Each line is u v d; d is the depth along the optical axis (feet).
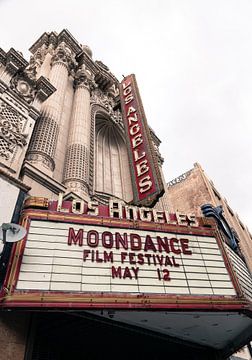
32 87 36.42
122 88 56.65
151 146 39.81
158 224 22.95
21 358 16.78
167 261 20.65
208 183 100.73
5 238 16.22
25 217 19.95
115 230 21.31
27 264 17.31
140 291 18.13
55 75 49.49
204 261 21.66
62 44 59.21
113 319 20.30
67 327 22.12
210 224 24.85
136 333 23.45
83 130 43.91
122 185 51.49
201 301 18.83
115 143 59.57
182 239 22.72
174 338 24.79
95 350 26.86
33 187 27.32
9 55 35.04
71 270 17.87
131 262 19.62
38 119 37.86
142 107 48.03
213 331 23.97
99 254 19.34
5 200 21.54
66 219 20.61
